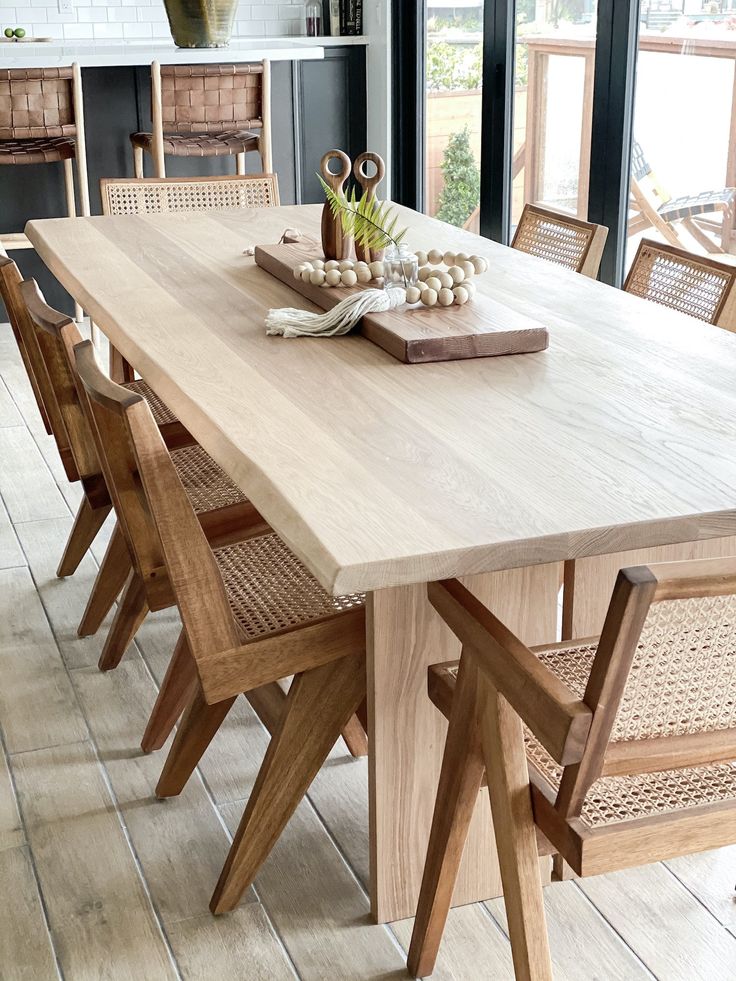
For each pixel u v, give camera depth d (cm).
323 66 623
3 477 385
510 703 144
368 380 206
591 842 139
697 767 155
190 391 199
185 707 238
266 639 180
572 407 192
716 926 194
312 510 151
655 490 157
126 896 201
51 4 634
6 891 202
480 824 196
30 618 297
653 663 131
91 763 239
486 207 560
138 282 277
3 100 496
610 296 267
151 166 585
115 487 196
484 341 220
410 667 181
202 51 552
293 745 188
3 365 512
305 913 197
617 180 452
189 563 171
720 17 384
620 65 439
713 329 240
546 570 187
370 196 257
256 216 360
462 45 562
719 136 393
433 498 155
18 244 548
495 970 185
